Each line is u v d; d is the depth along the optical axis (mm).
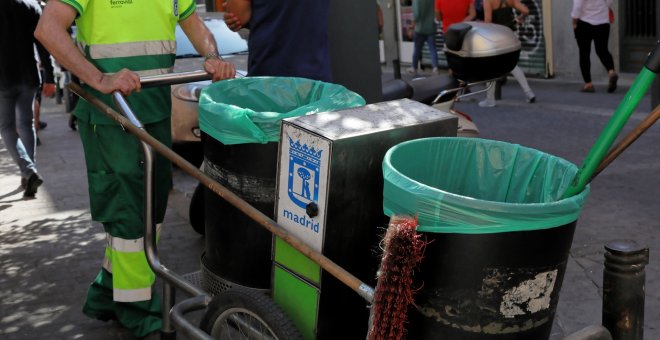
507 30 6242
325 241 2871
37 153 9891
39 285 5371
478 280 2543
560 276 2666
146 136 3504
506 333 2605
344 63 5793
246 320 3141
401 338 2531
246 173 3355
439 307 2604
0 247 6184
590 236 5867
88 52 3910
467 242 2514
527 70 14461
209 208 3600
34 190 7684
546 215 2504
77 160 9383
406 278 2451
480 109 11359
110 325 4656
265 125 3266
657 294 4832
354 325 3059
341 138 2809
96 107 3744
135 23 3910
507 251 2510
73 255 5953
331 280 2939
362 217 2943
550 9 13852
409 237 2428
